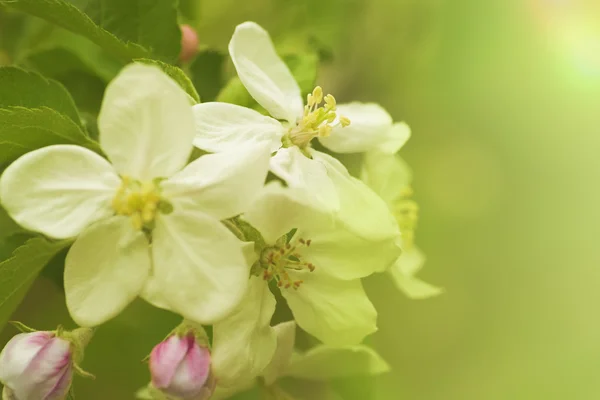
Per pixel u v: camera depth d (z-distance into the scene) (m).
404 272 0.34
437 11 0.41
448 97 0.44
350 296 0.30
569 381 0.45
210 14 0.38
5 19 0.36
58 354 0.29
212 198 0.28
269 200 0.28
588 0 0.42
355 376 0.33
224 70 0.34
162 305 0.28
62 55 0.34
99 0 0.32
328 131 0.30
